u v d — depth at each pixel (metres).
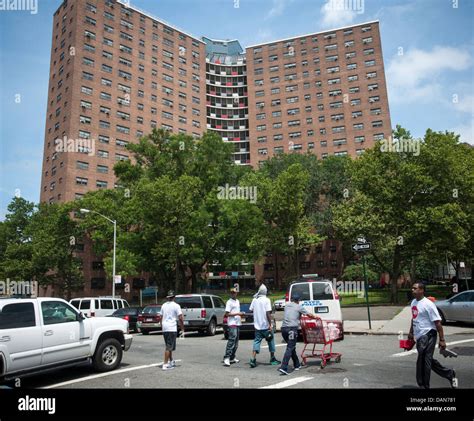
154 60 75.44
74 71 62.78
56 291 55.59
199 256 37.12
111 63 68.06
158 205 35.50
